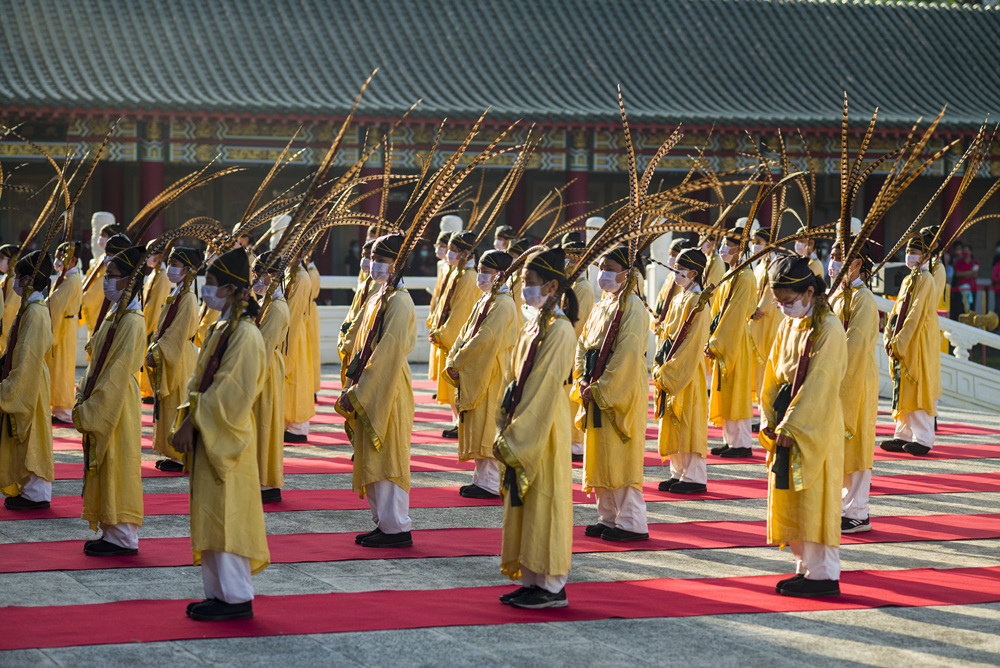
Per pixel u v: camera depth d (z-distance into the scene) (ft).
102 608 18.12
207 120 76.28
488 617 18.13
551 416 18.30
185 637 16.72
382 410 22.43
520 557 18.38
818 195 95.61
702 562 22.18
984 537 24.62
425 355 59.77
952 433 40.37
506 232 38.65
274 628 17.29
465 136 82.12
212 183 89.61
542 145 84.38
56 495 26.76
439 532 24.17
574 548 23.27
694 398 28.78
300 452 33.60
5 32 80.53
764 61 94.38
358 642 16.71
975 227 100.78
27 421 24.43
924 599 19.70
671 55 93.56
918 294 34.68
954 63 98.02
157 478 29.19
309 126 78.95
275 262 18.94
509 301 27.43
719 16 98.68
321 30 89.20
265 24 88.22
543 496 18.37
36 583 19.57
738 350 34.32
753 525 25.46
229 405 17.40
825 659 16.40
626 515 23.79
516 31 93.25
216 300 17.98
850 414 24.93
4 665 15.29
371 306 24.27
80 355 53.26
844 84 93.15
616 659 16.22
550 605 18.60
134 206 87.76
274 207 22.94
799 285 19.27
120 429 21.25
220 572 17.54
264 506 26.32
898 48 98.32
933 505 27.99
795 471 19.17
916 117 86.12
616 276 23.08
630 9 97.86
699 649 16.76
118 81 77.20
